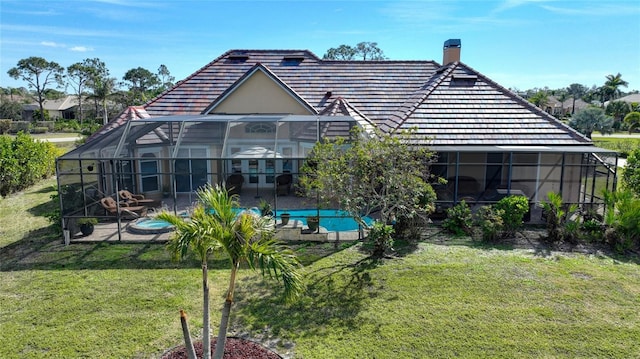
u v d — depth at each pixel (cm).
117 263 1652
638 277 1513
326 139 1744
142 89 14400
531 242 1886
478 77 3044
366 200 1738
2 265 1630
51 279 1498
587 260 1673
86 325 1188
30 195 2903
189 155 2336
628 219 1753
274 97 3044
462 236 1972
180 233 868
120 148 2184
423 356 1047
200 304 1315
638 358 1044
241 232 867
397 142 1623
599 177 2350
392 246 1761
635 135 8600
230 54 3691
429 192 1897
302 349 1071
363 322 1203
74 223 1947
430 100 2762
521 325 1191
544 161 2461
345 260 1678
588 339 1124
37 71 12288
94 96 11256
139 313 1258
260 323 1196
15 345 1087
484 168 2469
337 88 3350
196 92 3272
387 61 3669
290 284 894
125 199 2352
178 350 1045
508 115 2639
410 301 1328
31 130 9025
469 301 1330
